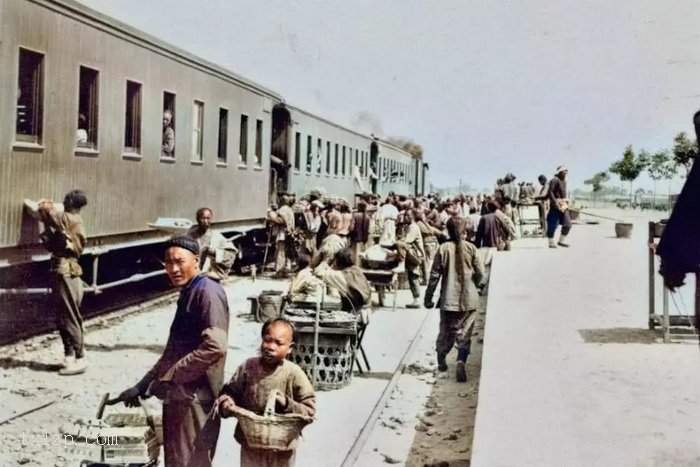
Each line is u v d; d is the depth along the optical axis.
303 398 4.32
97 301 12.59
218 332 4.14
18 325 9.46
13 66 8.45
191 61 13.42
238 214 16.47
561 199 17.47
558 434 4.90
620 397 5.72
